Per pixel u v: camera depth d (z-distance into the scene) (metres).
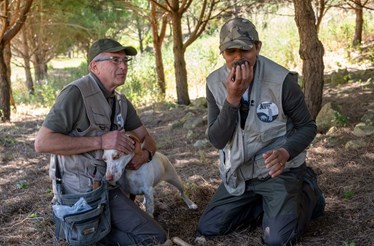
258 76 3.01
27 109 11.16
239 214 3.37
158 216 3.80
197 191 4.20
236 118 2.96
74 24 13.99
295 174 3.20
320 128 5.56
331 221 3.37
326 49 12.90
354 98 7.22
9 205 4.22
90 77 3.08
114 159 3.03
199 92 11.49
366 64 10.72
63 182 3.09
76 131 3.05
